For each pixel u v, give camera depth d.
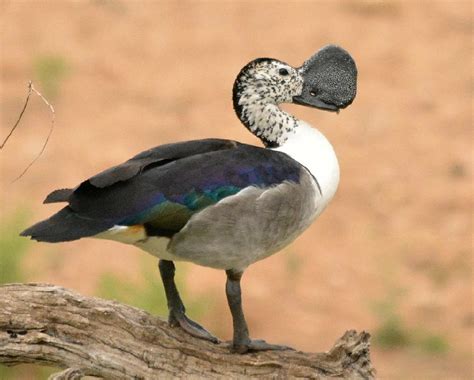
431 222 18.50
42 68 21.48
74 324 8.62
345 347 8.46
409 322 16.25
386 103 21.70
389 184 19.31
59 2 24.38
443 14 25.08
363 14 24.95
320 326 15.72
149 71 22.22
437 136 20.75
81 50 22.64
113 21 23.95
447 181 19.50
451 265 17.55
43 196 17.75
